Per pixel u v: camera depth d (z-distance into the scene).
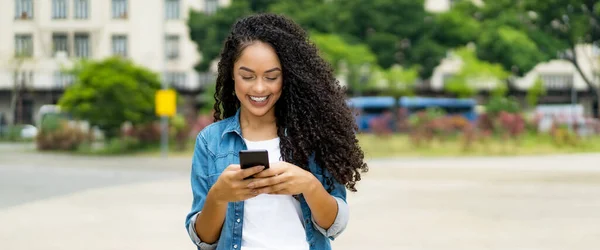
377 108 47.41
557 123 29.86
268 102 2.50
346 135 2.60
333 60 36.00
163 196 11.91
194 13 40.28
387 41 39.41
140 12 40.09
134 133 29.05
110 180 15.45
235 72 2.51
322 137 2.55
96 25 37.22
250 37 2.49
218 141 2.61
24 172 18.14
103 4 37.97
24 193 12.86
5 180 15.67
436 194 11.79
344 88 2.74
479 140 27.20
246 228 2.50
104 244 7.46
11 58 35.75
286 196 2.50
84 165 21.12
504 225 8.48
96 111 27.81
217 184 2.29
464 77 40.09
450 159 22.56
